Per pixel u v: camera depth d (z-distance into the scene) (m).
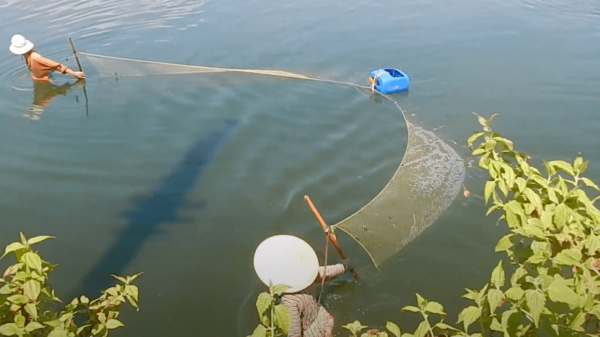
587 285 3.21
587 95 8.06
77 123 7.84
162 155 7.01
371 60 9.77
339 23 11.61
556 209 3.47
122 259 5.23
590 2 12.53
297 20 11.86
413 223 5.46
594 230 3.52
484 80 8.76
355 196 6.20
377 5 12.73
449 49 10.05
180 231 5.64
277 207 6.04
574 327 3.15
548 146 6.81
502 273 3.19
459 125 7.49
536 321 2.82
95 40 10.80
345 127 7.68
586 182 3.80
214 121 7.89
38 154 7.02
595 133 7.07
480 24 11.27
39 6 12.96
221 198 6.19
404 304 4.63
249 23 11.71
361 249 5.31
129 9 12.71
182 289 4.88
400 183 5.95
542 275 3.16
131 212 5.92
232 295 4.81
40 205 6.02
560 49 9.78
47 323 3.24
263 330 3.11
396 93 8.57
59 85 9.08
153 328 4.47
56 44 10.57
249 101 8.45
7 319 3.47
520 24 11.18
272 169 6.73
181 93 8.73
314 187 6.39
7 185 6.36
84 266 5.12
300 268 4.00
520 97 8.13
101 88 8.98
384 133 7.48
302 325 4.16
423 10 12.30
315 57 9.95
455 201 5.84
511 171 3.82
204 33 11.17
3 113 8.12
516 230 3.42
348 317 4.54
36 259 3.25
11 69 9.58
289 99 8.48
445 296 4.68
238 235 5.59
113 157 6.96
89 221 5.77
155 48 10.39
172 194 6.23
